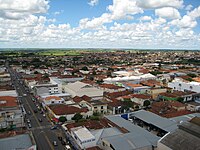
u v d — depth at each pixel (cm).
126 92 10294
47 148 5084
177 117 6656
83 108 7594
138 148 4312
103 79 13812
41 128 6353
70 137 5419
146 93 10644
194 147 3903
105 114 7631
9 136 4809
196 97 10125
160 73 16975
